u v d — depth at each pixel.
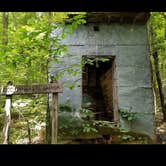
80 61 7.43
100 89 10.97
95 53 7.79
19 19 11.89
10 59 5.50
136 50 7.91
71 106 7.40
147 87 7.74
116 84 7.71
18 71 7.16
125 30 7.98
